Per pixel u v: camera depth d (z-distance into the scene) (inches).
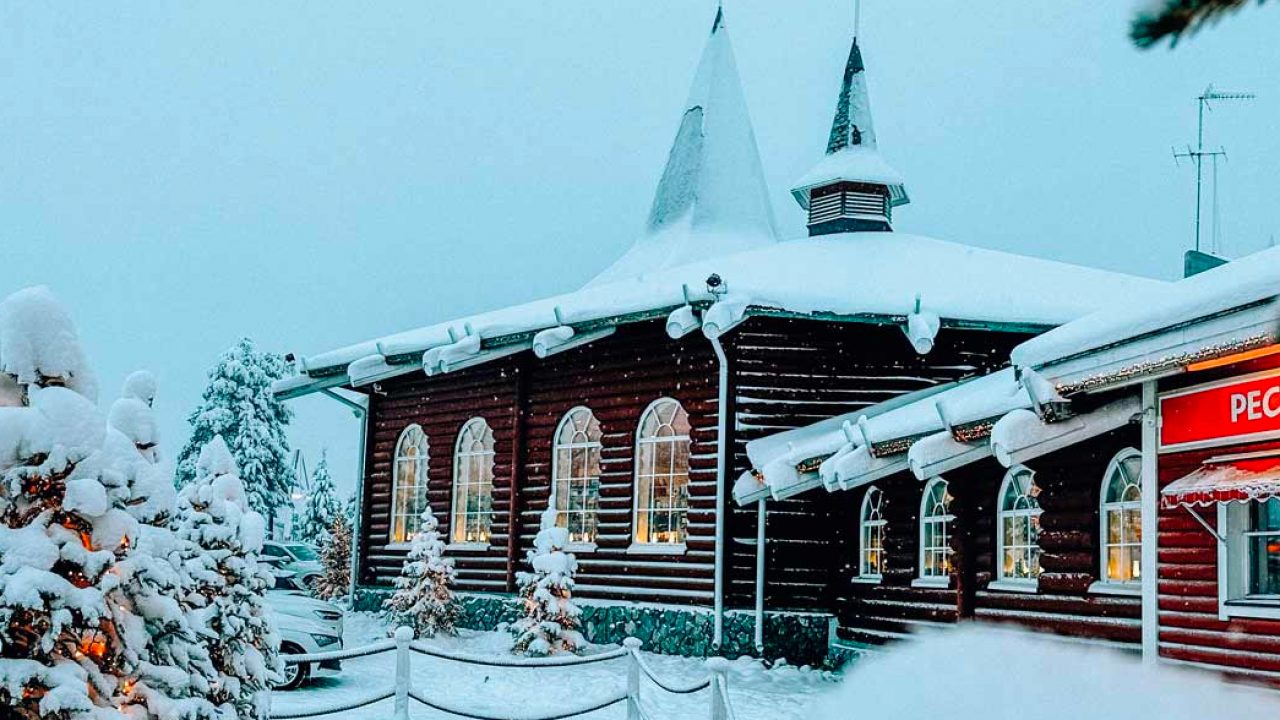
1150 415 434.0
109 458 249.9
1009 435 439.5
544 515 693.9
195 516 371.2
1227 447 397.1
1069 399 437.4
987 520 560.7
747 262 769.6
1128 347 399.5
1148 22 91.4
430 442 862.5
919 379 702.5
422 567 762.8
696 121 999.0
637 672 458.9
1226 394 396.5
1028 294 698.2
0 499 240.4
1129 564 478.6
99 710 241.4
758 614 643.5
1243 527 403.9
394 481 890.1
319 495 2096.5
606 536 732.7
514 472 791.1
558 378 782.5
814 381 693.3
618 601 714.2
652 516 720.3
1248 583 400.5
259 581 383.2
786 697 558.6
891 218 894.4
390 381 899.4
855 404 694.5
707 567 679.7
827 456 576.1
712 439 689.0
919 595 598.9
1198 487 391.5
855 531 671.1
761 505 650.2
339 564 1098.7
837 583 675.4
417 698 437.4
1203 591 409.4
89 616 236.5
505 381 816.9
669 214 990.4
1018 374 462.9
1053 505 516.1
